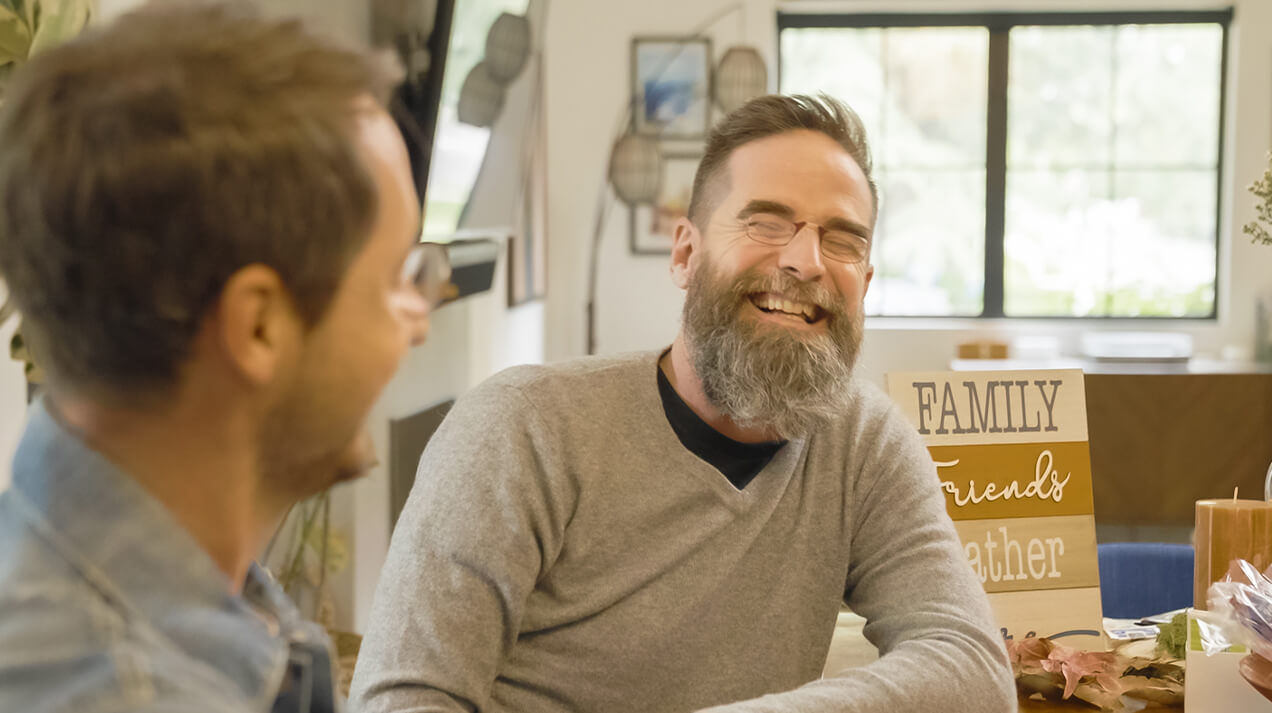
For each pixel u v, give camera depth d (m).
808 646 1.26
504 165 3.23
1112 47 5.64
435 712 1.06
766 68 5.24
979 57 5.70
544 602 1.21
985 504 1.50
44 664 0.40
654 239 5.70
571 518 1.23
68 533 0.43
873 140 5.79
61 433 0.45
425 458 1.25
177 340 0.43
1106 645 1.47
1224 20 5.53
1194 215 5.66
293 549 2.74
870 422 1.33
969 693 1.11
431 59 2.42
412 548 1.17
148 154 0.41
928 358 5.66
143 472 0.46
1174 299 5.71
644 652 1.21
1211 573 1.40
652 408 1.27
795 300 1.24
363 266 0.47
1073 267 5.75
